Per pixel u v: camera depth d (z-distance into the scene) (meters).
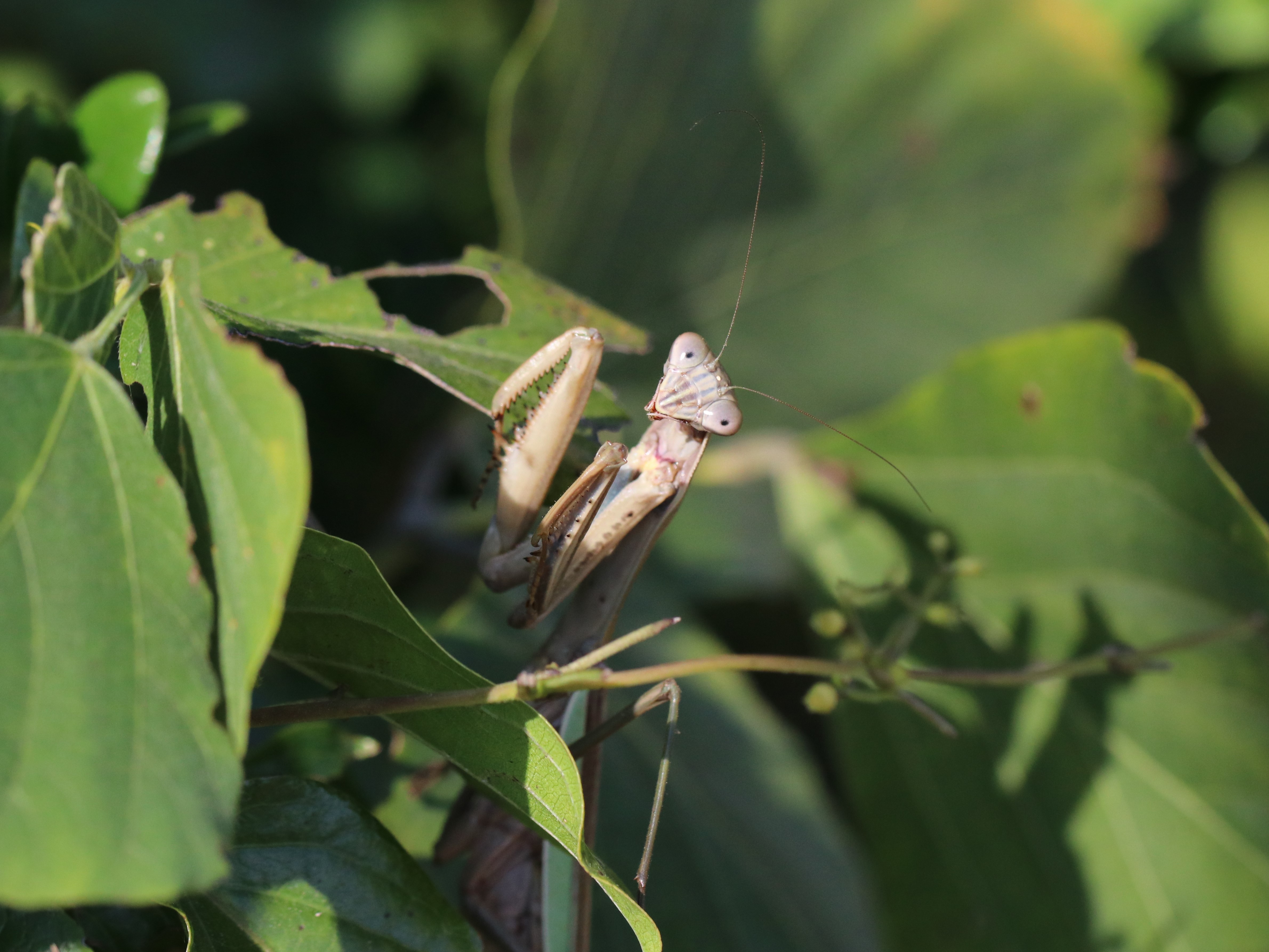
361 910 0.14
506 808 0.15
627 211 0.21
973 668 0.20
